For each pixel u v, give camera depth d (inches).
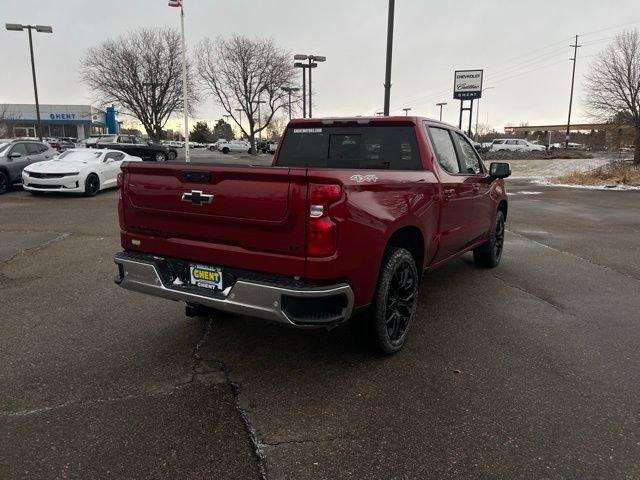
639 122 1091.3
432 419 119.9
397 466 103.0
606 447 109.0
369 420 119.3
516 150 1903.3
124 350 157.2
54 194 597.0
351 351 157.8
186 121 1120.2
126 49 1753.2
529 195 694.5
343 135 196.4
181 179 135.0
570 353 156.9
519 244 339.6
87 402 126.2
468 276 249.4
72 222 398.3
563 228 412.2
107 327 175.9
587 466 102.8
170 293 139.9
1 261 268.4
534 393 132.0
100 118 3011.8
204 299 132.6
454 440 111.6
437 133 194.9
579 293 221.0
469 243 222.7
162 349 158.2
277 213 120.3
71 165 580.1
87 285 225.5
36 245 309.7
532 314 192.9
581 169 1136.8
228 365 147.8
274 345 162.2
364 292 132.3
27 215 432.5
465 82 1099.3
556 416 121.2
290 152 208.4
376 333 144.7
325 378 140.0
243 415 121.2
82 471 100.5
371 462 104.2
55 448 107.7
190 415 120.9
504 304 204.8
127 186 148.5
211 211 130.3
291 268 121.2
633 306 203.2
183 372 142.9
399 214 143.6
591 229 406.9
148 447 108.3
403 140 182.7
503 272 258.2
